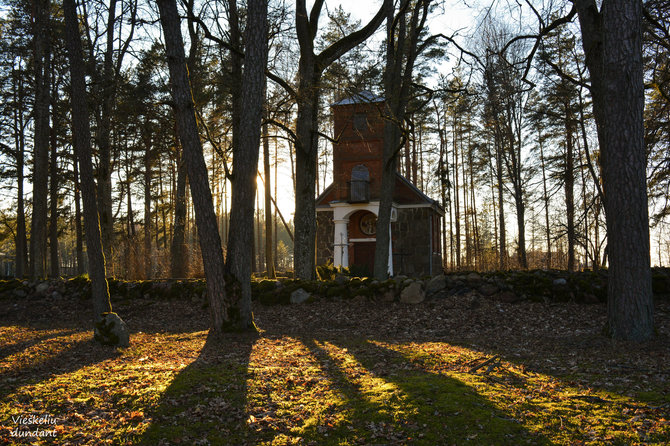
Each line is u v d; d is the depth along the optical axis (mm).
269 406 4977
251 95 9227
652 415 4305
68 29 10258
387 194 16047
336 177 29531
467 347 8039
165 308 12977
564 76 10570
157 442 4160
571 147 22750
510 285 11586
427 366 6461
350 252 30359
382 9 14641
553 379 5699
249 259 9500
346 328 10586
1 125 24094
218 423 4566
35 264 16125
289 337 9273
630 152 7859
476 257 30969
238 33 12797
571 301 10992
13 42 19641
